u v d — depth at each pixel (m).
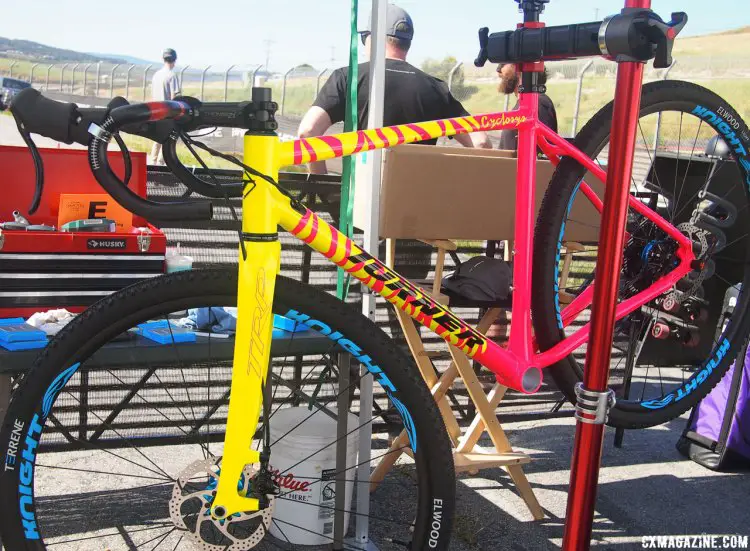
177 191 2.84
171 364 2.52
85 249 2.08
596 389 1.46
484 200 2.69
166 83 11.63
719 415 3.19
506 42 1.84
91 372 2.70
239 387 1.49
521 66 1.91
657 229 2.35
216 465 1.57
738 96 20.94
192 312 2.07
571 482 1.50
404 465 3.00
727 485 3.03
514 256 1.95
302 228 1.53
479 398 2.70
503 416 3.38
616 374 3.65
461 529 2.55
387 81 3.30
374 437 3.29
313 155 1.55
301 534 2.35
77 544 2.28
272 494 1.54
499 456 2.66
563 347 2.01
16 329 1.86
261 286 1.48
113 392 2.75
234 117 1.48
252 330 1.48
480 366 3.41
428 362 2.79
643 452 3.33
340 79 3.36
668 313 2.63
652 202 3.25
